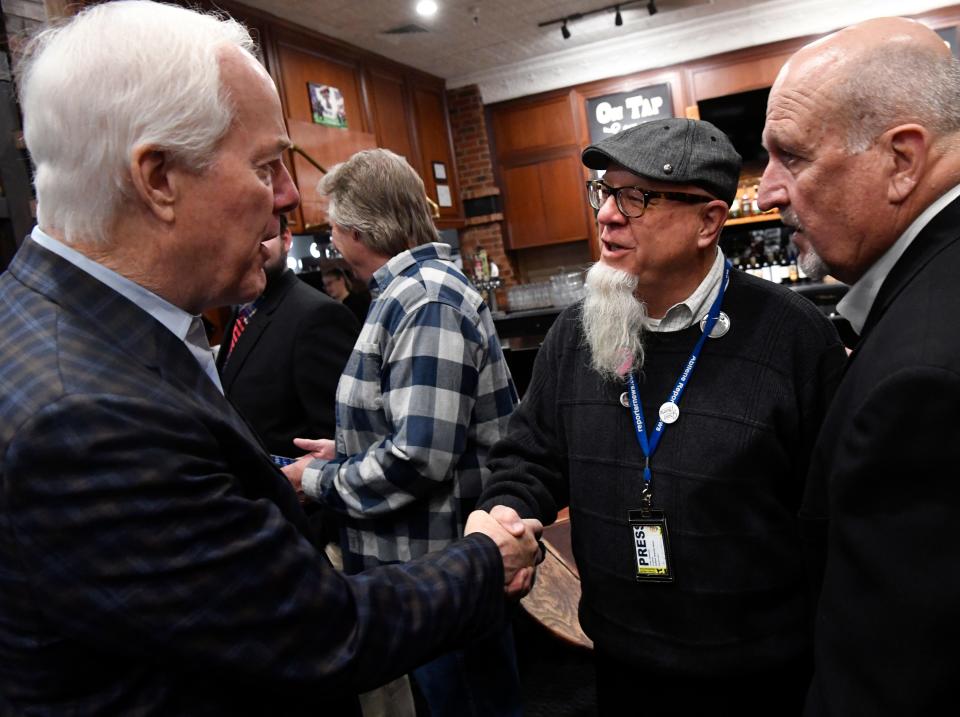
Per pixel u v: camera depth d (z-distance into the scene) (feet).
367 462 4.21
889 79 2.23
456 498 4.42
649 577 3.14
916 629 1.88
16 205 5.35
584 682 7.16
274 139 2.42
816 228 2.46
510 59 21.65
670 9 18.98
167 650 2.01
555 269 24.71
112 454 1.93
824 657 2.16
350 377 4.55
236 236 2.37
